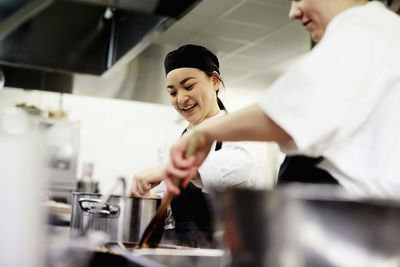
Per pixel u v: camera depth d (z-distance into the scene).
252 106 0.94
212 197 0.70
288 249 0.61
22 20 2.83
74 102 6.95
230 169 1.89
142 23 3.00
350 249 0.60
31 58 3.74
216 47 3.93
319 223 0.60
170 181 1.02
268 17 3.30
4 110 0.61
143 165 7.16
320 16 1.05
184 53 2.05
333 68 0.89
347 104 0.88
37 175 0.60
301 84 0.89
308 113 0.87
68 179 5.98
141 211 1.26
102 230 1.25
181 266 0.88
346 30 0.93
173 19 2.59
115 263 0.93
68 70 3.81
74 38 3.79
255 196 0.62
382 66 0.91
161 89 4.97
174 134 2.22
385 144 0.91
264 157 2.07
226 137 0.96
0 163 0.59
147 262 0.80
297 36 3.64
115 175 7.00
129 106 7.22
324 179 0.98
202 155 1.03
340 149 0.92
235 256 0.66
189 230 1.71
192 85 2.06
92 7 3.67
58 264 0.64
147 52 3.83
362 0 1.05
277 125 0.91
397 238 0.60
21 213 0.59
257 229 0.62
